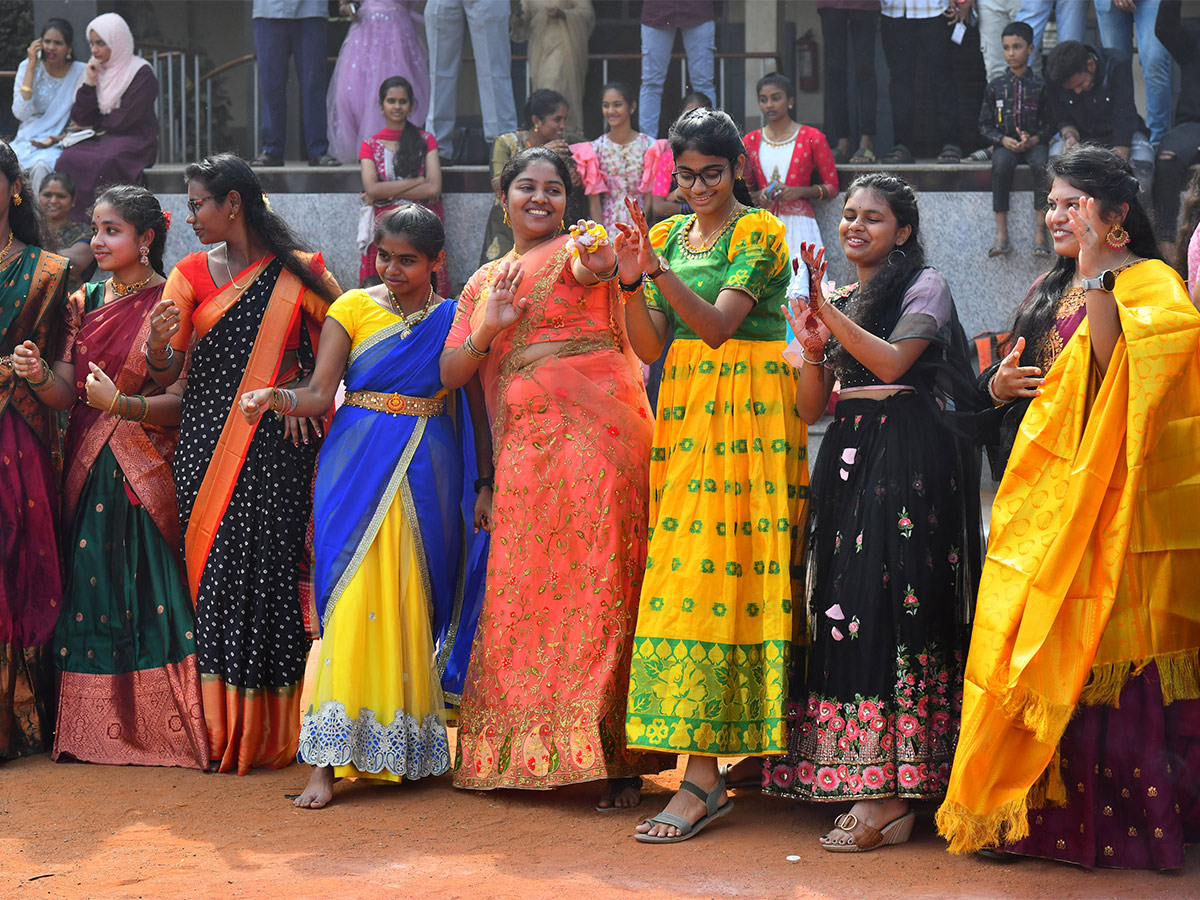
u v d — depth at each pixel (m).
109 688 7.63
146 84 15.74
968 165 14.82
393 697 6.73
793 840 6.05
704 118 6.43
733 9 15.73
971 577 6.19
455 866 5.67
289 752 7.41
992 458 6.38
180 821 6.39
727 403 6.39
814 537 6.37
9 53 16.91
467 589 7.28
